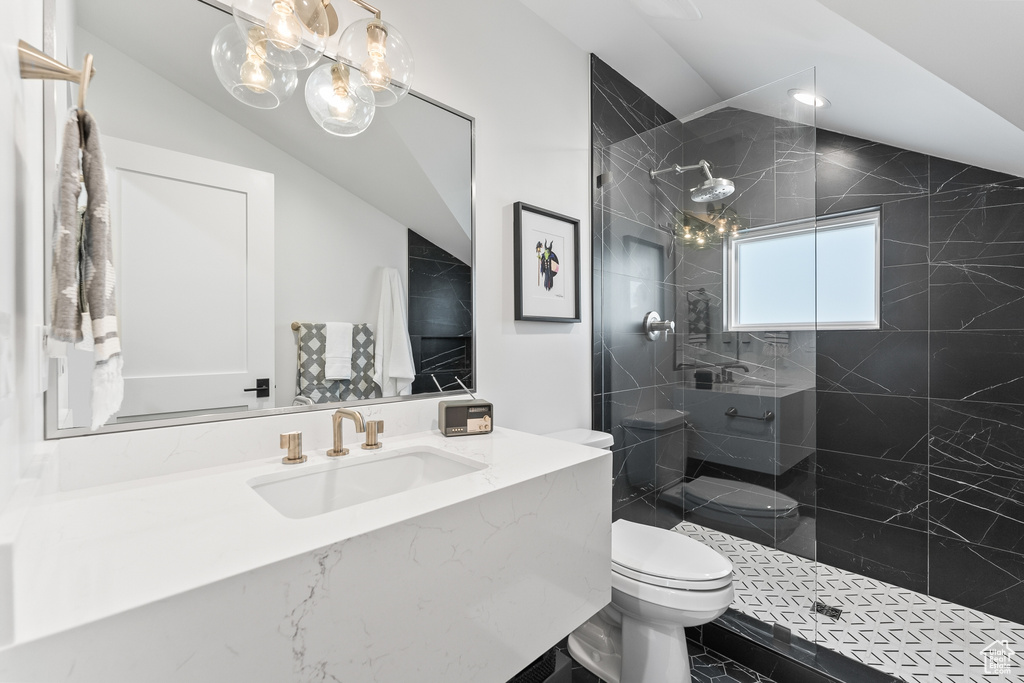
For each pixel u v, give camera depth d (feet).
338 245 4.13
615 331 7.30
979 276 7.02
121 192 3.09
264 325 3.69
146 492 2.79
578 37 6.69
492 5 5.56
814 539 5.98
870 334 7.95
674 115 9.12
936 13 3.82
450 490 2.81
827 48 5.46
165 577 1.76
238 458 3.48
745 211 6.67
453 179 5.05
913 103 5.87
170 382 3.24
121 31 3.13
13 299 1.84
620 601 4.96
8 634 1.36
